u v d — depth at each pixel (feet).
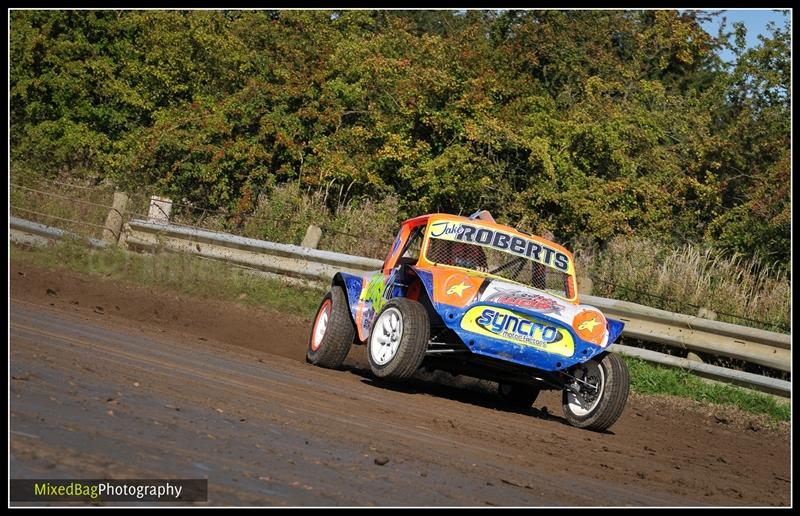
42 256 90.89
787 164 133.80
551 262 56.29
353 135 138.72
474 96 136.98
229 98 141.28
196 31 151.43
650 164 142.82
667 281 96.02
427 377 63.72
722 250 131.34
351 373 58.49
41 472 23.82
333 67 144.46
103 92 152.35
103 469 24.85
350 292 59.21
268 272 95.91
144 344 52.06
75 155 147.33
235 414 35.35
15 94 148.97
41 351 41.45
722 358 81.82
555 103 155.84
